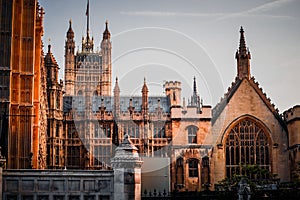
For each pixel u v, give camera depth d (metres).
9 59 61.78
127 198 42.31
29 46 63.41
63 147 100.62
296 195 57.62
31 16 63.94
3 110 60.75
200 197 52.75
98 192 43.31
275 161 96.94
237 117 98.06
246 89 98.88
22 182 43.25
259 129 98.19
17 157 61.28
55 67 102.81
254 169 86.06
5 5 62.50
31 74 62.81
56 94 101.12
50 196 43.25
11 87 61.84
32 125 62.72
